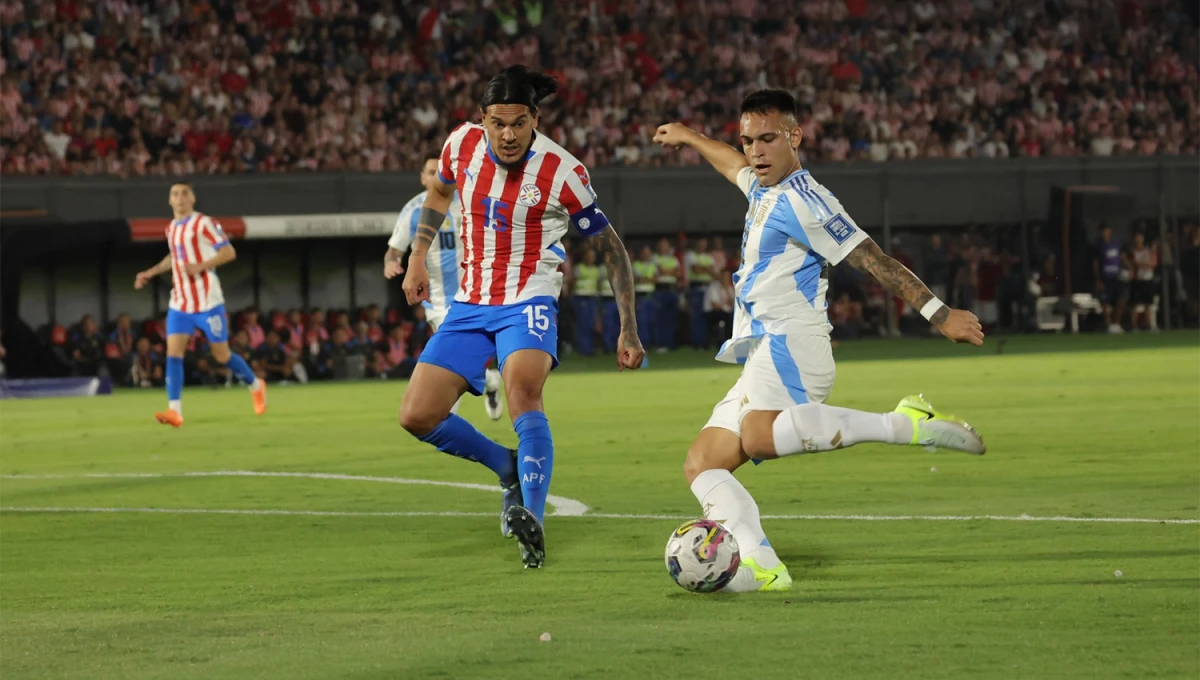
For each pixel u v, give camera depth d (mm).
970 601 13398
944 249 86750
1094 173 86625
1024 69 104188
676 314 84062
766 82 100000
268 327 74000
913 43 103875
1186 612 12672
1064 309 85750
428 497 22938
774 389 15133
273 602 14250
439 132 91812
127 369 69500
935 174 86250
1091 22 107000
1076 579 14367
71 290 73312
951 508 19875
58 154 81562
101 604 14367
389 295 78000
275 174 77812
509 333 17641
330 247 77500
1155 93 106188
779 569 14312
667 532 18469
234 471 27906
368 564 16516
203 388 67938
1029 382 47281
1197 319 87125
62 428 42406
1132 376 48781
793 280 15328
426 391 17672
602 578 15172
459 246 31844
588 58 98062
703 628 12484
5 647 12352
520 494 18453
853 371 57219
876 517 19156
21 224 69562
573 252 83312
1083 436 29609
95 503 23297
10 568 16844
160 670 11375
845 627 12391
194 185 76625
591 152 92562
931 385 47219
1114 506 19688
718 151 16969
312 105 90000
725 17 102875
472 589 14703
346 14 94062
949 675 10633
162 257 74312
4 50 84688
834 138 97938
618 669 11023
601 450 29859
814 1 104062
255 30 91938
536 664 11250
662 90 98125
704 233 85812
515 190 17438
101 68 85812
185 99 86562
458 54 96312
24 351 68938
